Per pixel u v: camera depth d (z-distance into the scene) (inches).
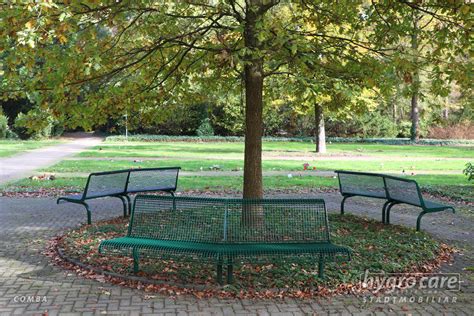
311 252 205.6
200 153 1099.9
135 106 318.3
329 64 316.5
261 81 295.6
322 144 1151.0
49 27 214.7
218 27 291.7
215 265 227.8
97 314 173.3
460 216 395.9
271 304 186.5
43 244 276.2
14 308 177.9
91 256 239.3
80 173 650.8
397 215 395.5
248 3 280.7
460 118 1852.9
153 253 224.8
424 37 313.4
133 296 191.6
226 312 177.8
